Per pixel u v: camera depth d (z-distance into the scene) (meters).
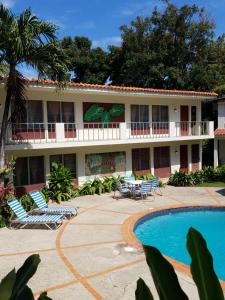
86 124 19.52
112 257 9.73
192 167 25.84
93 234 11.85
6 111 13.43
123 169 21.78
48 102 17.92
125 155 21.84
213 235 13.04
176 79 33.00
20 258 9.73
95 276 8.48
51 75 13.20
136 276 8.45
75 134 19.02
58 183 17.16
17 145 15.62
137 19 35.03
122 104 21.06
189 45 34.34
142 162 22.81
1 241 11.20
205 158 30.16
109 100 20.30
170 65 35.06
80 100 19.03
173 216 15.50
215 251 11.37
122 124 19.83
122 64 36.97
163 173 23.97
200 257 1.89
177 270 8.75
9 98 13.34
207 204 16.44
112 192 19.27
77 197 17.91
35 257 2.53
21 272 2.44
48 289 7.83
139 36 34.78
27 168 17.75
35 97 17.25
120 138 19.81
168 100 23.34
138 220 13.79
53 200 16.97
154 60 34.19
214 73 33.72
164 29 34.34
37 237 11.57
